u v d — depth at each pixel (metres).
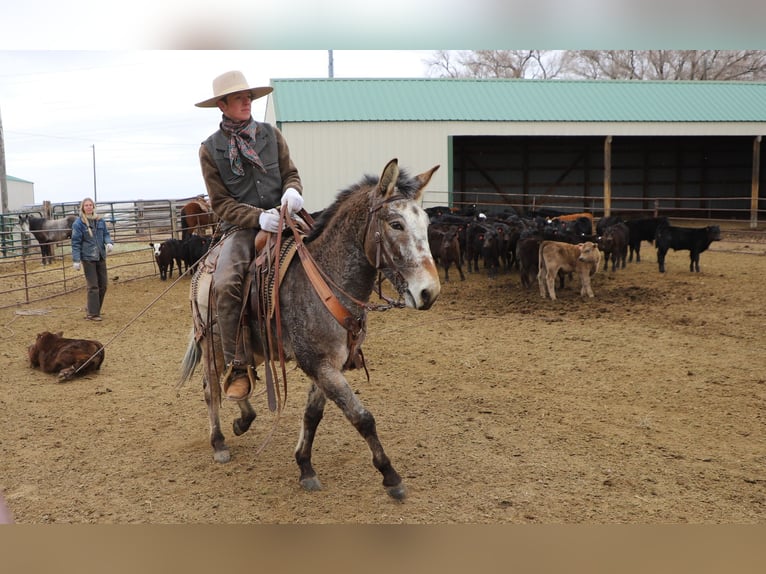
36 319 11.42
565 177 29.61
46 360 7.90
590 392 6.84
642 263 16.72
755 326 9.60
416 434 5.64
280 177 4.98
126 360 8.65
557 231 15.23
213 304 4.83
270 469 4.98
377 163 22.09
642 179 30.16
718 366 7.61
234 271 4.57
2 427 6.05
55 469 5.06
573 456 5.12
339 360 4.19
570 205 29.64
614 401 6.53
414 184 4.02
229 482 4.77
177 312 12.03
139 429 5.98
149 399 6.90
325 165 21.77
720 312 10.64
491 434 5.62
